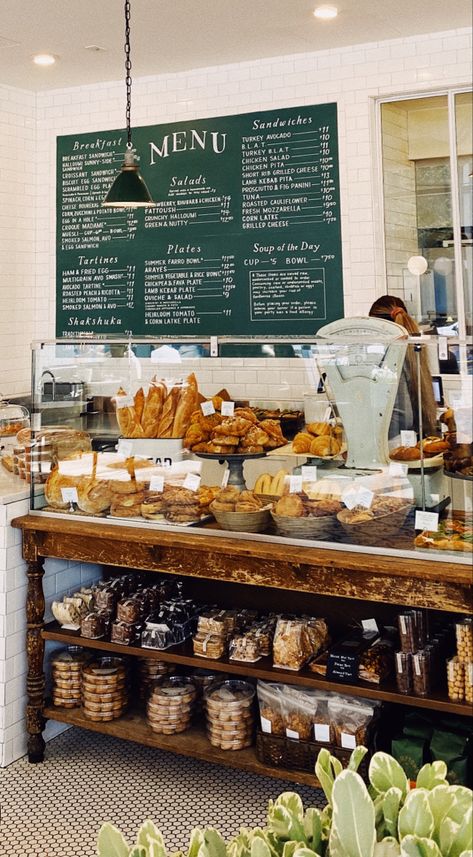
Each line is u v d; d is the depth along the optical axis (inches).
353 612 132.3
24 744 137.3
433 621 122.8
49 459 134.0
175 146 211.0
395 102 191.5
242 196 205.0
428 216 191.9
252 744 123.9
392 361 107.7
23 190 223.6
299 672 116.3
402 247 194.9
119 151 217.6
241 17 168.9
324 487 111.8
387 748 118.7
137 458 126.6
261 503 115.9
